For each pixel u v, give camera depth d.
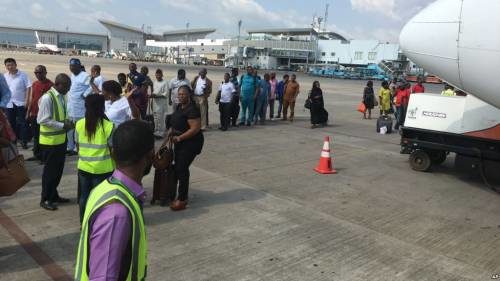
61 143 5.64
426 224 5.89
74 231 5.11
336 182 7.75
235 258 4.62
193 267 4.38
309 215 6.02
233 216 5.85
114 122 5.61
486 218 6.24
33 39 166.25
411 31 6.85
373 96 17.55
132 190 1.83
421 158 8.74
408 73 67.50
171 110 14.62
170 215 5.78
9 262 4.32
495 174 7.80
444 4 6.41
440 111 8.29
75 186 6.77
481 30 5.82
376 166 9.14
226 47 134.62
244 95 13.60
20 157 4.39
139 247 1.79
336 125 15.28
